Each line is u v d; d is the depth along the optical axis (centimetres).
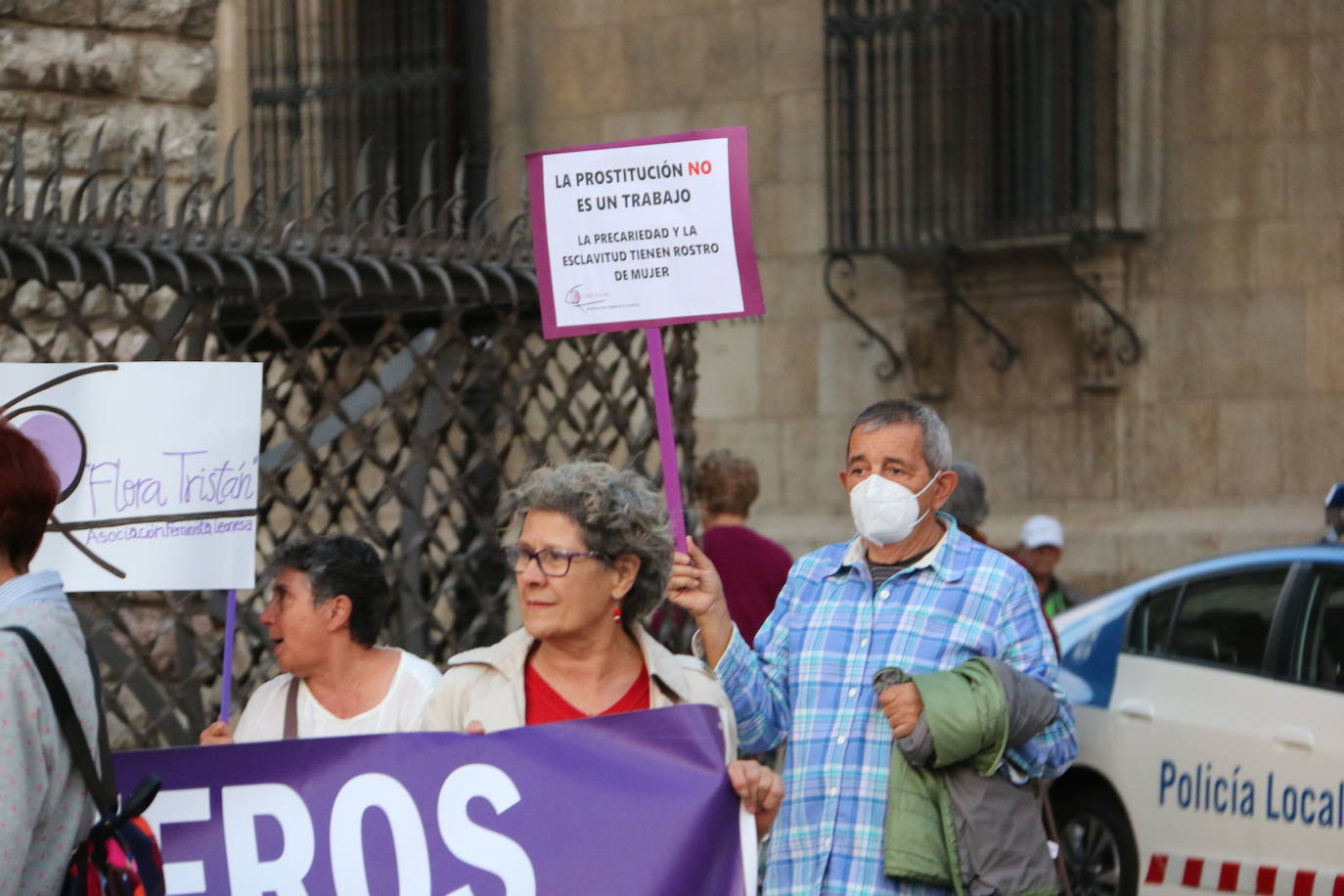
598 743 664
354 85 2519
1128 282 2114
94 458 777
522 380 1129
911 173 2219
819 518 2302
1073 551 2127
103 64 1327
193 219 1020
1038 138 2138
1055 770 798
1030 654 793
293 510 1093
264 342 1285
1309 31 2019
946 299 2216
